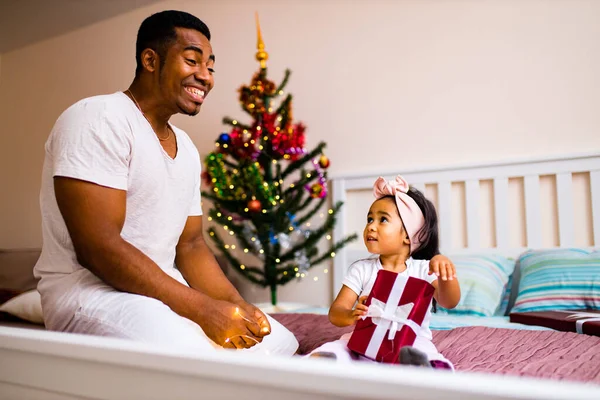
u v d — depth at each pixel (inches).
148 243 51.6
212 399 22.5
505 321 72.7
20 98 162.9
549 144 93.4
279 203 101.8
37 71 160.2
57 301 46.4
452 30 103.7
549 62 94.2
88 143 45.3
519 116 96.3
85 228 43.8
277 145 98.0
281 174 105.1
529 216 93.7
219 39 131.0
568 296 75.1
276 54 123.1
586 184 90.5
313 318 74.5
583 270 77.0
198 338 41.3
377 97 110.9
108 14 145.9
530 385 16.7
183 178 54.1
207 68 53.4
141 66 52.3
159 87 51.6
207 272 58.9
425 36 106.4
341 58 115.4
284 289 118.6
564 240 90.7
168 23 51.4
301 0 120.9
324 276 114.3
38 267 50.3
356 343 41.3
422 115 105.8
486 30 100.3
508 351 47.8
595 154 88.0
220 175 99.1
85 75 151.1
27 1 136.3
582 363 42.1
